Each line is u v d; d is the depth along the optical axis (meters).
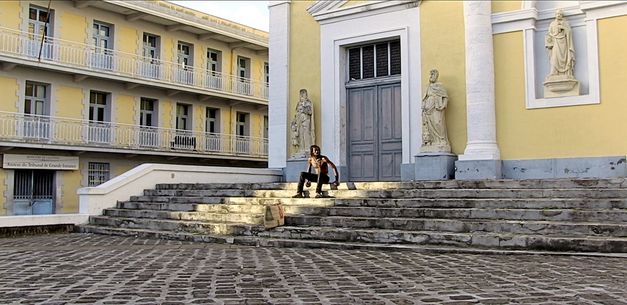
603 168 13.12
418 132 15.90
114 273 6.94
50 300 5.30
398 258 8.02
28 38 22.92
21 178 23.28
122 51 26.73
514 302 4.92
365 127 17.27
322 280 6.19
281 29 18.58
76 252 9.39
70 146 23.89
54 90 24.33
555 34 13.79
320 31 17.89
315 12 17.92
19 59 22.41
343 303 4.98
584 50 13.65
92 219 14.09
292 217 10.93
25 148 22.86
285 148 18.17
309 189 12.91
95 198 14.42
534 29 14.22
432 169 14.98
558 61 13.75
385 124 16.92
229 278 6.42
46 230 13.23
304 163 17.45
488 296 5.18
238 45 31.81
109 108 26.45
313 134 17.66
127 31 27.03
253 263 7.71
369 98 17.27
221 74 30.91
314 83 17.89
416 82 16.02
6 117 22.28
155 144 27.27
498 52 14.61
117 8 25.88
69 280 6.44
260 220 11.55
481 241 8.67
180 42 29.58
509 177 14.21
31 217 12.95
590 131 13.35
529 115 14.11
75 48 24.44
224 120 31.73
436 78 15.33
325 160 12.29
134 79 26.42
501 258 7.83
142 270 7.17
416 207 10.80
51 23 24.36
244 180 17.72
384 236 9.46
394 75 16.88
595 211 8.95
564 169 13.55
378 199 11.23
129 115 27.19
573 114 13.58
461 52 15.30
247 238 10.55
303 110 17.70
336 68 17.48
